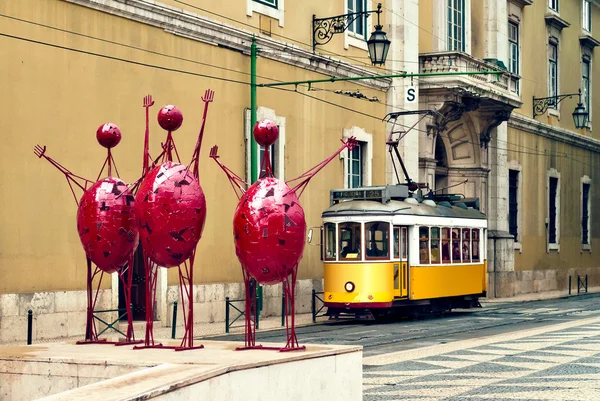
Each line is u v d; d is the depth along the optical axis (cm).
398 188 2739
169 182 905
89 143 2241
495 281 4297
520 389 1259
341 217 2661
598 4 5738
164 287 2412
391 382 1341
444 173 4147
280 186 901
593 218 5659
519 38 4669
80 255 2194
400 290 2661
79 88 2216
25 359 848
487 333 2314
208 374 711
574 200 5369
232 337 2195
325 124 3194
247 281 922
